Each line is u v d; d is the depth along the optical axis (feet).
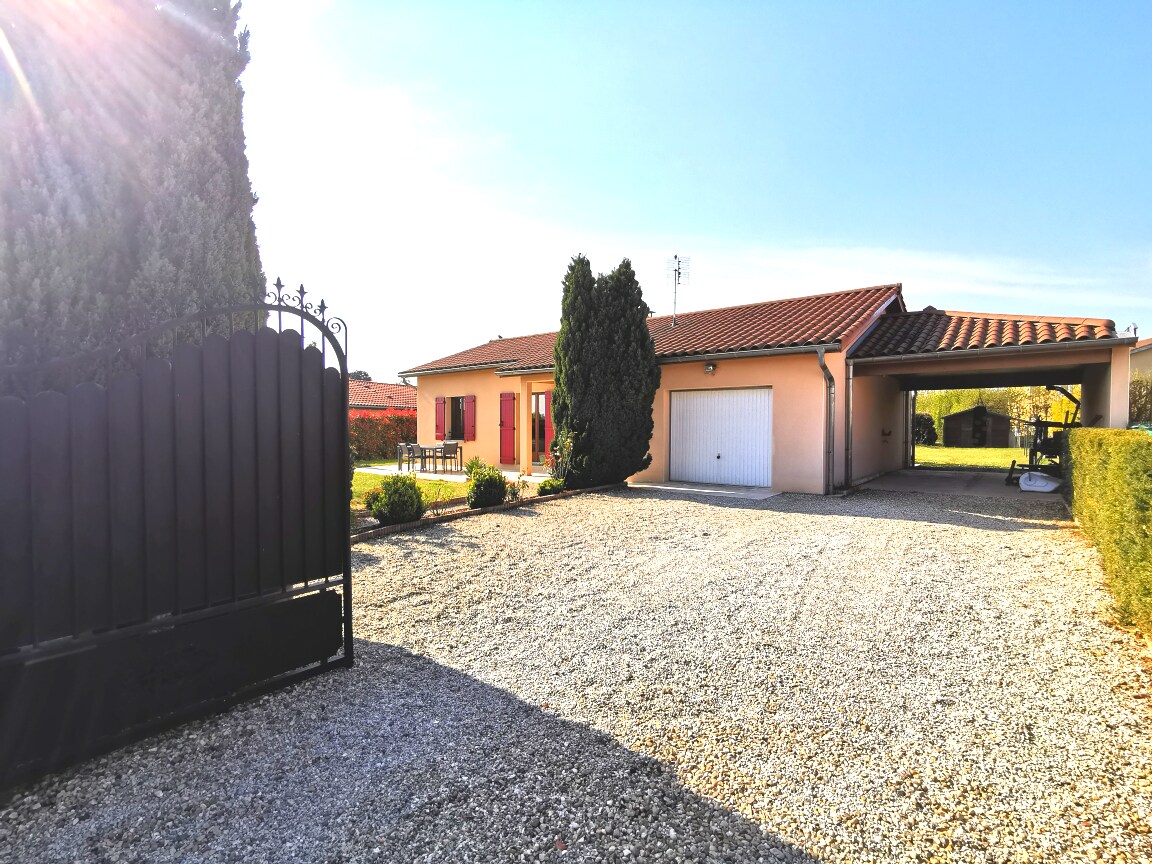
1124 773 8.00
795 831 7.01
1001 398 99.35
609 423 37.47
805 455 36.76
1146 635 12.53
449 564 19.72
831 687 10.78
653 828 7.05
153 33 11.50
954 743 8.87
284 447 10.83
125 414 8.79
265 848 6.72
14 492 7.73
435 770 8.27
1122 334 30.01
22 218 9.64
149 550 9.00
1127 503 13.05
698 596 16.28
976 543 22.27
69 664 8.20
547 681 11.18
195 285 11.95
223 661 9.91
